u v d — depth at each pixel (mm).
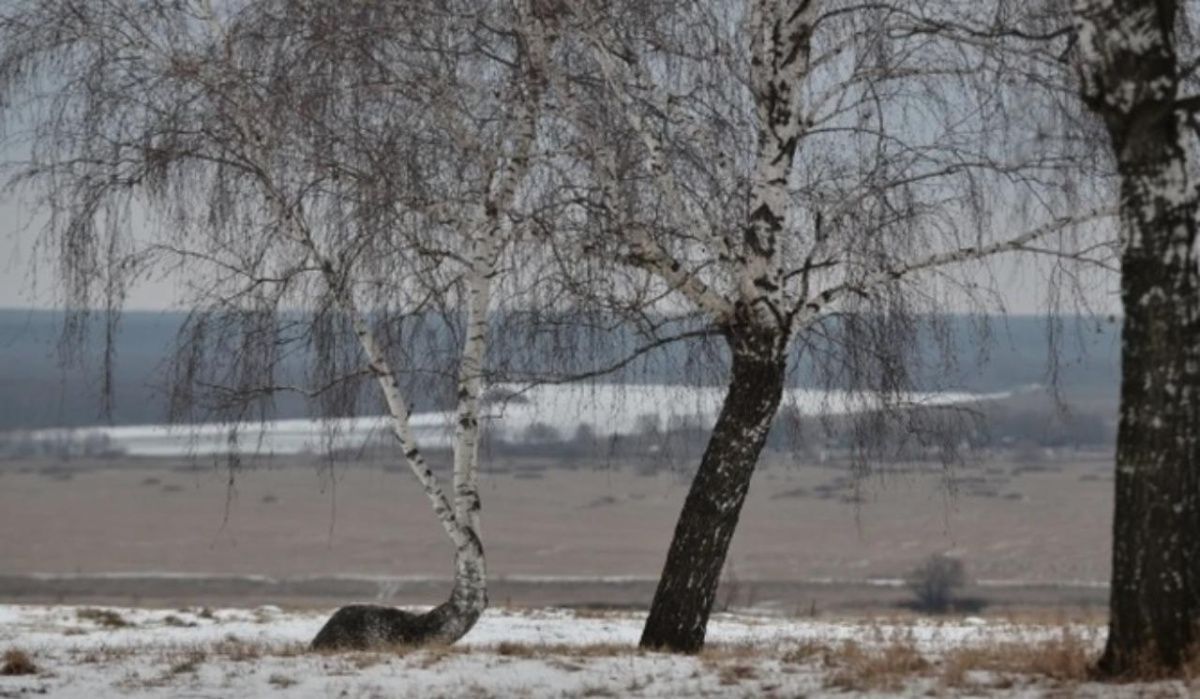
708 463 67250
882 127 64125
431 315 69750
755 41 63719
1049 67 60875
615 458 79562
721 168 63969
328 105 64938
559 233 64375
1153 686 45906
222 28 69750
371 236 65812
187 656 64938
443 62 64875
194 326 69562
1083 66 47406
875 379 68188
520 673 56500
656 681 53812
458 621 72562
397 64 64812
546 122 65625
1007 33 57844
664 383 72875
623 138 64438
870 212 64375
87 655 66812
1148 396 47469
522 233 65062
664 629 67375
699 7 63500
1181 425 47375
